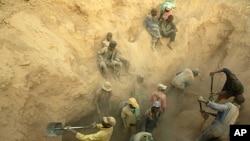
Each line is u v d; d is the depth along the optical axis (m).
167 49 11.24
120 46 10.33
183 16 11.94
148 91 10.30
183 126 10.16
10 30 8.33
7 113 7.30
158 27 10.85
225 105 8.42
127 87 9.89
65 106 8.37
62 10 9.83
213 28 12.00
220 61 11.89
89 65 9.60
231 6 11.92
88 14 10.03
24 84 7.66
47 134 7.50
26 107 7.65
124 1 10.95
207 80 11.52
